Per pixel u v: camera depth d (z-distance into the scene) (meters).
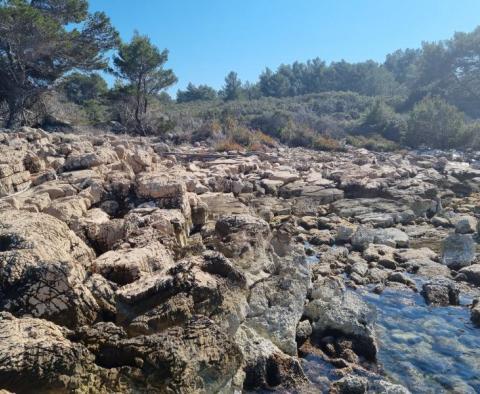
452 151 42.72
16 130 21.86
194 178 18.75
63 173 14.50
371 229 15.56
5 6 27.55
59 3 32.12
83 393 4.15
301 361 7.53
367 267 12.32
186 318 5.55
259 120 48.81
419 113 47.41
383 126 52.75
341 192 21.42
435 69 65.06
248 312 7.04
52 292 5.50
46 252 6.31
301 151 38.34
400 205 19.50
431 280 11.05
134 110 41.00
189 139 39.12
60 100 45.41
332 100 69.56
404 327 9.20
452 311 9.97
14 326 4.54
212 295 5.93
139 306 5.79
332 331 8.21
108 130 38.78
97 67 35.06
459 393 7.08
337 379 7.08
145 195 12.26
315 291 9.04
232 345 5.19
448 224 17.55
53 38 29.91
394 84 96.44
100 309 5.96
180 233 10.47
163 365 4.46
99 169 15.04
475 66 61.78
